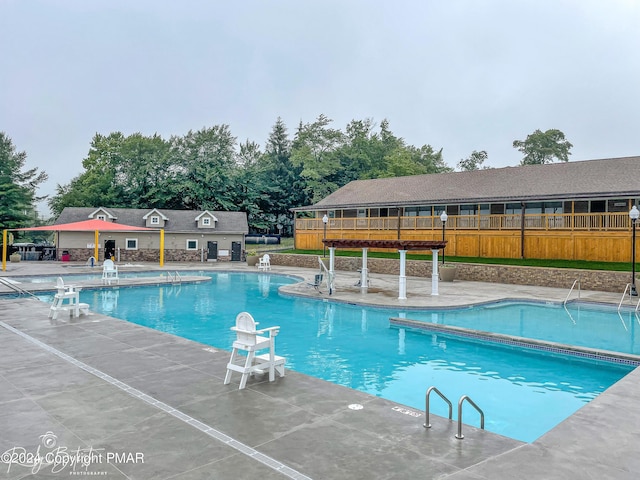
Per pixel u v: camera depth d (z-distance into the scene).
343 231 37.84
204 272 31.86
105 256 40.44
